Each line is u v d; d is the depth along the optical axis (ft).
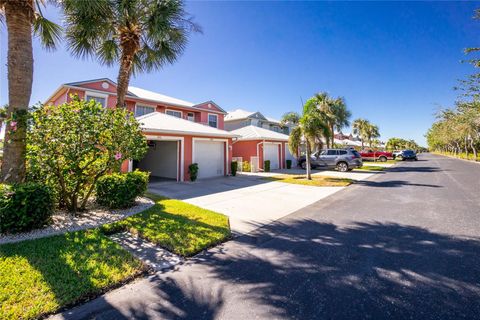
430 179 40.70
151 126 37.88
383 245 12.96
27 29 17.31
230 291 8.73
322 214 19.76
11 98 16.74
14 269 9.65
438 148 240.32
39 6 20.63
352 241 13.64
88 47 25.79
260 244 13.35
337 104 84.43
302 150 75.00
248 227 16.44
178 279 9.60
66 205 18.44
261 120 92.84
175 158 44.62
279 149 71.05
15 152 16.61
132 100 53.67
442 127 106.83
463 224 16.34
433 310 7.54
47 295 8.05
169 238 13.48
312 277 9.67
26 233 13.83
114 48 28.68
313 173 54.80
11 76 16.72
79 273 9.50
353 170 61.41
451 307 7.68
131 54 26.27
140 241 13.62
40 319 7.18
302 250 12.44
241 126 90.22
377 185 35.45
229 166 50.60
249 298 8.28
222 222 16.76
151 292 8.67
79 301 8.06
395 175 48.47
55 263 10.26
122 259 10.84
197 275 9.92
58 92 47.93
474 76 42.01
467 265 10.52
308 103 43.14
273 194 28.94
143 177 21.62
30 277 9.09
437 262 10.85
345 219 18.22
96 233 14.01
